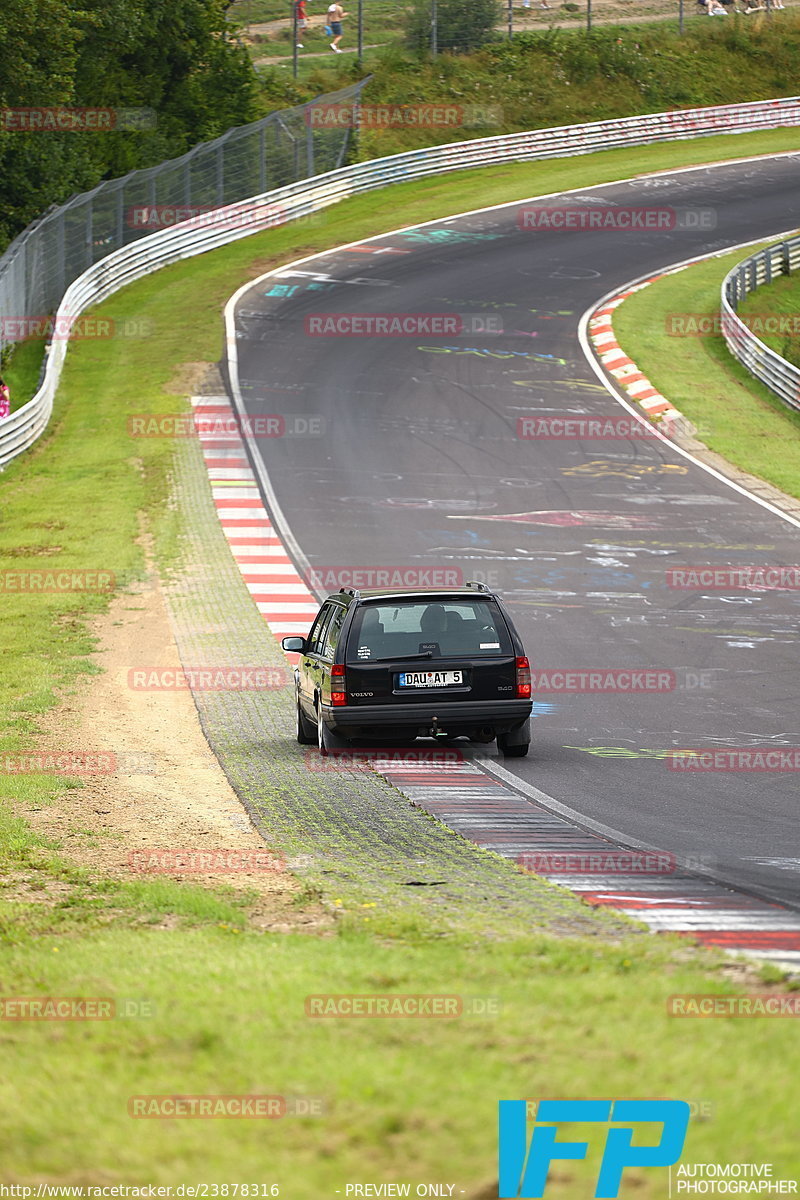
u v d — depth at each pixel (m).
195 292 179.00
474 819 42.06
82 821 43.00
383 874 35.38
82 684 66.19
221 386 142.12
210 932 29.67
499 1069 18.33
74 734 56.75
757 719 58.91
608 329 162.00
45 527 102.81
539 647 73.75
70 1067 19.16
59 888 34.97
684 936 27.83
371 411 134.25
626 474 118.69
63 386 145.62
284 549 96.62
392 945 27.62
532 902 31.50
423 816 42.53
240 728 59.00
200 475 115.88
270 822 42.19
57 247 172.50
